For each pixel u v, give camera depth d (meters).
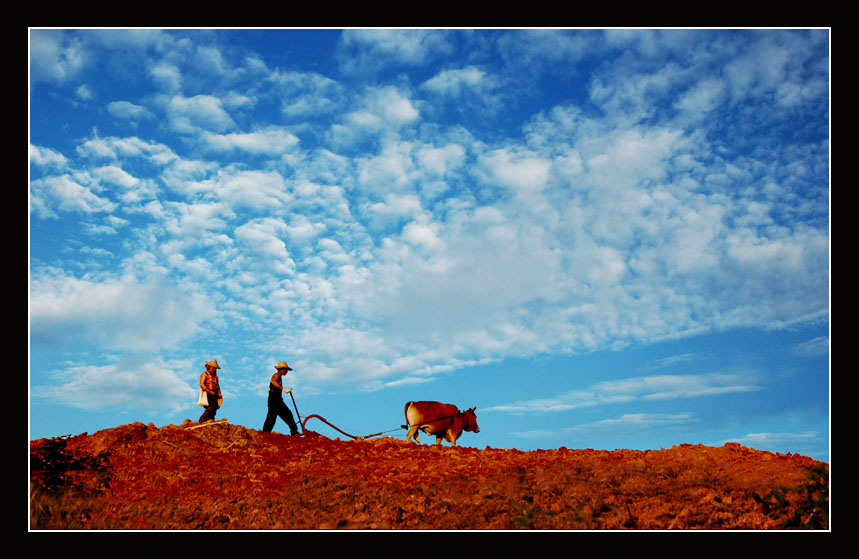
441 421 19.03
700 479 14.34
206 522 13.91
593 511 13.45
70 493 14.61
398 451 17.69
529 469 15.68
